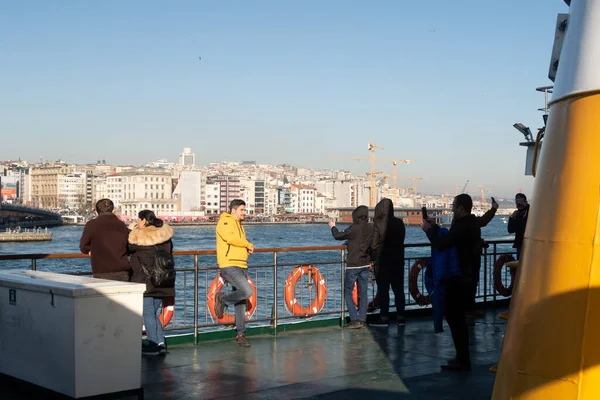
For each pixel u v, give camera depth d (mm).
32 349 6500
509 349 3238
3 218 187500
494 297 13758
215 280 10141
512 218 12180
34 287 6406
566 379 2924
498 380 3309
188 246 122875
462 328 8039
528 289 3156
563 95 3109
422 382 7488
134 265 8750
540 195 3180
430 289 8688
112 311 6234
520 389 3105
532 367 3064
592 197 2920
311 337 10289
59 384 6188
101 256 8180
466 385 7340
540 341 3043
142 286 6434
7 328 6832
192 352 9133
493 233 147625
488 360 8695
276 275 10672
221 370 8070
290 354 9023
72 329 6012
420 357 8844
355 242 10953
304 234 196125
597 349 2854
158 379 7625
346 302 11070
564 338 2949
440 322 8047
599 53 2955
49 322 6285
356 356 8906
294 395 6945
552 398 2961
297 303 11016
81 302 6027
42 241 137625
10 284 6750
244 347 9516
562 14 3504
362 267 10977
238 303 9609
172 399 6797
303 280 11156
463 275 7965
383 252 11141
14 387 6785
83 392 6055
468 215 8000
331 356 8891
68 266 59844
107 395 6207
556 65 3520
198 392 7070
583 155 2971
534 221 3197
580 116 3000
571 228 2977
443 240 7938
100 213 8336
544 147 3230
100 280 6676
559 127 3115
